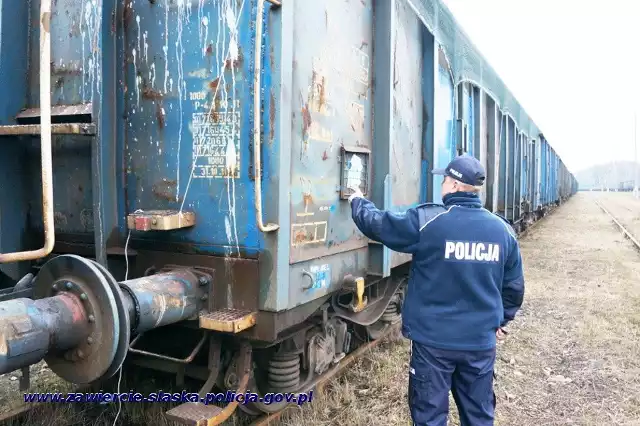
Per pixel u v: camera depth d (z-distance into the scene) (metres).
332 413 4.27
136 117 3.66
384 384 4.80
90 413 4.13
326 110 3.87
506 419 4.37
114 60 3.62
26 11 3.69
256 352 3.98
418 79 5.89
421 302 3.17
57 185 3.82
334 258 4.02
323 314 4.17
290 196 3.42
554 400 4.75
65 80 3.67
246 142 3.29
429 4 5.96
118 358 2.53
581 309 7.82
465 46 7.84
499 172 11.80
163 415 3.86
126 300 2.79
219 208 3.40
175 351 3.92
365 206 3.40
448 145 6.90
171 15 3.52
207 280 3.38
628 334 6.60
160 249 3.62
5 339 2.20
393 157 4.96
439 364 3.12
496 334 3.55
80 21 3.61
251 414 3.82
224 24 3.34
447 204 3.21
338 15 4.04
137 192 3.68
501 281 3.18
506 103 12.20
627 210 35.91
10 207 3.59
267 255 3.25
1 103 3.54
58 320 2.44
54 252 3.90
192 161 3.47
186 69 3.47
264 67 3.23
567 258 13.04
